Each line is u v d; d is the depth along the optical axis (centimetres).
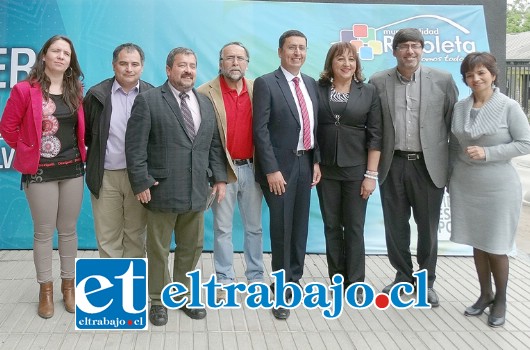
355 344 307
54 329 317
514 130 321
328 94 349
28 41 457
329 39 482
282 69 344
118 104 333
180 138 312
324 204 364
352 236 360
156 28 467
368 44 484
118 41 464
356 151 351
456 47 490
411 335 320
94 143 332
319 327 329
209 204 350
